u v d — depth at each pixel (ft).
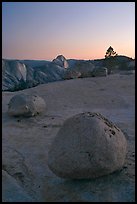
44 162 29.60
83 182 21.89
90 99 66.03
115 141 21.40
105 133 21.20
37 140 37.70
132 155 28.25
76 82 82.28
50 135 39.88
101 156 20.59
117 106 60.44
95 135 20.83
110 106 60.70
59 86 77.61
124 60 171.73
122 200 20.01
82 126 21.16
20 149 34.19
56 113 54.34
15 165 29.22
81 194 20.90
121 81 81.46
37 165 28.91
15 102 50.57
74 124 21.44
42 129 43.16
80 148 20.62
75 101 64.75
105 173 21.22
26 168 28.30
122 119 47.98
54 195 21.97
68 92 71.72
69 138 21.09
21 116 50.34
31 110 50.26
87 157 20.47
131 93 69.77
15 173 27.22
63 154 20.86
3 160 30.66
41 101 53.21
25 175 26.73
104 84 79.00
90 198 20.40
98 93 70.59
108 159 20.84
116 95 68.54
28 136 39.70
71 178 21.50
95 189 21.09
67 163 20.71
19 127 44.73
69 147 20.83
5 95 70.49
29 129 43.47
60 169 21.02
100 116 22.98
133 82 79.56
